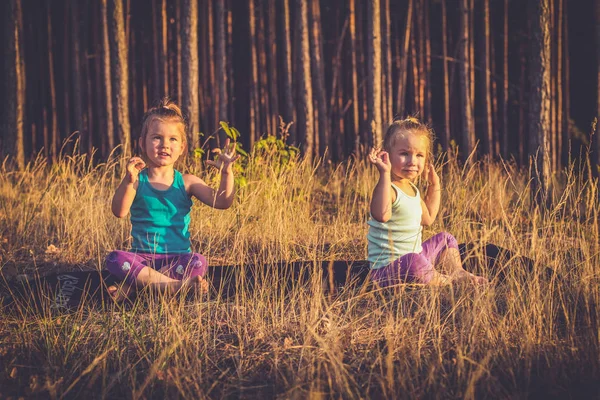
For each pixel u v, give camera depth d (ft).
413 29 34.12
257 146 21.38
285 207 18.37
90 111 32.35
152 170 13.29
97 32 31.83
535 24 23.20
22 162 30.73
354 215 20.52
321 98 31.50
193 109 26.86
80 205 18.72
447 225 18.02
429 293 12.28
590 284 12.19
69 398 9.14
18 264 15.52
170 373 9.32
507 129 35.76
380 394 8.99
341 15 35.12
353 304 11.74
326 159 31.04
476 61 35.70
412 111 33.58
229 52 33.78
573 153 33.22
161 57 32.07
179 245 13.30
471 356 10.03
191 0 26.71
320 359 9.92
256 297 12.27
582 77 35.12
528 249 14.82
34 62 33.53
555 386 9.26
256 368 9.99
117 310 12.09
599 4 28.76
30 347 10.54
